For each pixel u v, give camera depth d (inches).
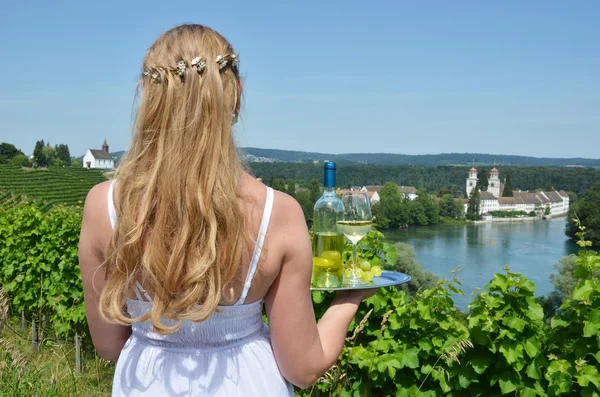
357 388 134.2
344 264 68.5
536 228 4224.9
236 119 44.8
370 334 138.2
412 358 125.5
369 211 71.4
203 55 40.7
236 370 43.7
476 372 119.6
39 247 241.8
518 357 112.6
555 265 692.1
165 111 40.1
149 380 44.0
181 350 43.8
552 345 115.5
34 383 134.0
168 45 41.6
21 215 272.2
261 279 42.0
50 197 3026.6
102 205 43.0
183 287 39.5
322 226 64.9
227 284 41.3
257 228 41.2
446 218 4655.5
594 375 106.7
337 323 49.8
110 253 42.6
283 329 43.6
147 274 40.9
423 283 880.9
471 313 118.2
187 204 38.4
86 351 209.0
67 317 208.1
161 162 39.5
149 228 40.1
